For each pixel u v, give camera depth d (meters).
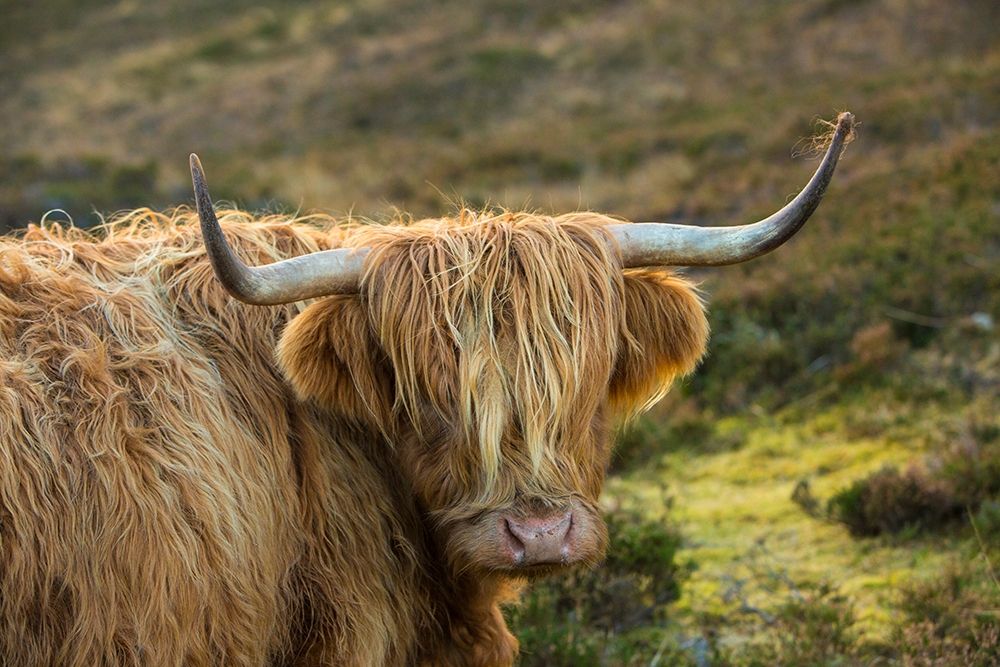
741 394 11.14
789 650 6.29
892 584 7.14
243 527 4.04
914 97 21.62
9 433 3.65
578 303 4.17
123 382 4.00
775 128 22.77
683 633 6.88
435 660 4.99
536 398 4.00
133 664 3.68
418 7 50.53
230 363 4.43
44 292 4.19
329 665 4.33
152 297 4.43
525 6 45.78
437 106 35.59
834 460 9.41
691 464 9.91
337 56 43.81
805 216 4.12
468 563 4.15
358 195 25.00
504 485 4.04
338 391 4.37
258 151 33.78
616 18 41.53
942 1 31.05
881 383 10.65
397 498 4.75
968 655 6.00
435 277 4.12
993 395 9.88
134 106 42.47
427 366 4.12
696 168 21.69
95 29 56.47
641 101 31.38
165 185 26.39
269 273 4.02
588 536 4.09
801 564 7.65
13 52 54.06
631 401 4.83
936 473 8.16
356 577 4.47
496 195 23.25
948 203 14.80
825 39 31.53
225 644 3.93
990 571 6.74
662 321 4.68
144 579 3.70
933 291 11.94
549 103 33.44
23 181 26.34
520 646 6.50
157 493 3.80
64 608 3.64
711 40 35.25
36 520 3.62
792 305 12.67
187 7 58.56
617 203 20.89
